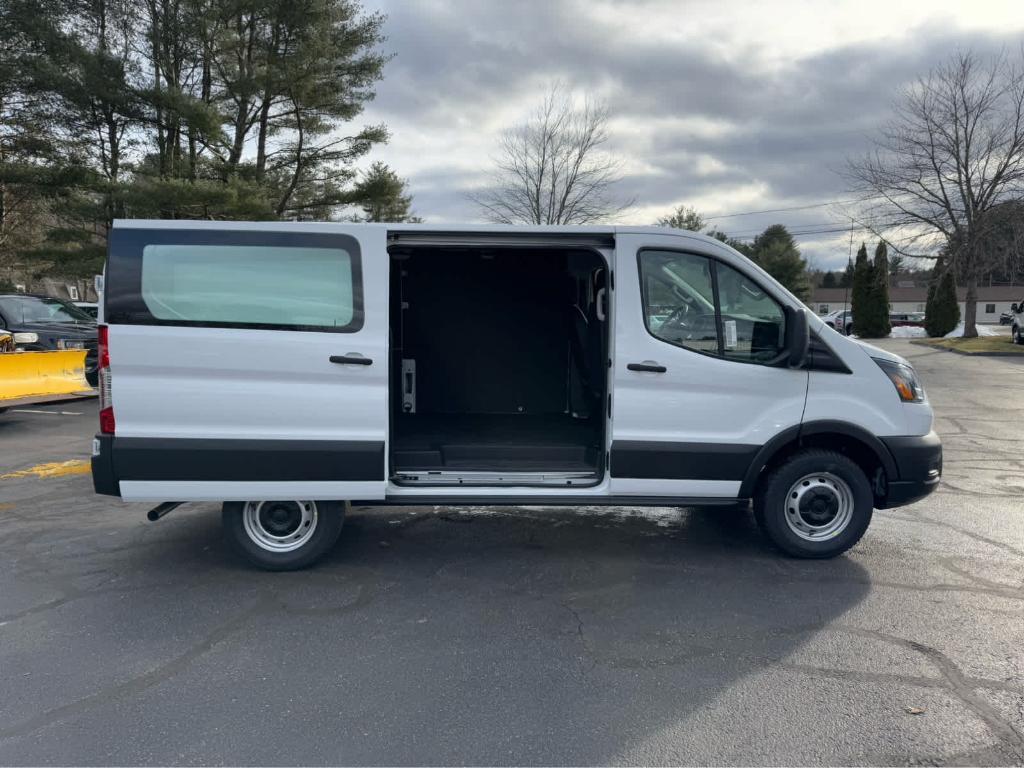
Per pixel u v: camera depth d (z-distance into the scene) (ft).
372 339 14.19
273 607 13.56
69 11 67.82
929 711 10.05
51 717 9.92
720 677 11.02
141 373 13.83
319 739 9.44
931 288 112.47
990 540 17.30
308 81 69.26
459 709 10.16
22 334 36.09
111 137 69.46
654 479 14.94
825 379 15.02
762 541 17.33
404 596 14.10
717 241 14.89
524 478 15.56
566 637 12.35
